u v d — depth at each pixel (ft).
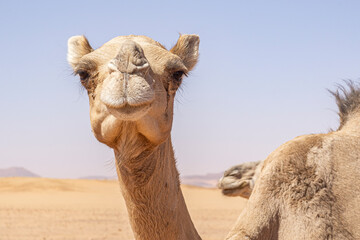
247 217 12.47
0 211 114.62
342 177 12.18
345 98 14.23
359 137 12.73
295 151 12.80
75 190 217.56
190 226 16.80
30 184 214.90
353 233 11.65
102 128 13.97
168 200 15.40
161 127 14.06
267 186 12.53
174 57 14.65
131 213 15.38
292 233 11.89
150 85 12.21
